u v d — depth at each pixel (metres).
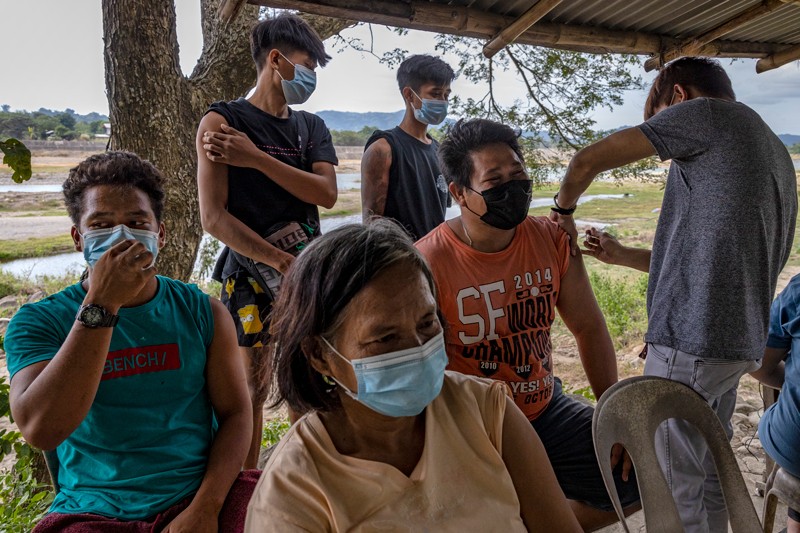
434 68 3.08
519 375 2.05
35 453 3.51
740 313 2.06
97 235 1.68
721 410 2.39
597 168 2.19
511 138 1.99
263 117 2.79
